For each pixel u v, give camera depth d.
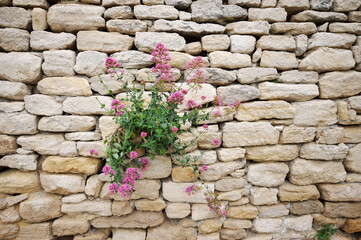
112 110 1.51
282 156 1.87
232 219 1.90
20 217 1.73
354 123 1.86
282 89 1.81
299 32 1.83
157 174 1.75
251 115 1.81
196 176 1.75
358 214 1.93
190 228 1.85
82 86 1.69
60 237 1.86
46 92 1.69
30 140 1.68
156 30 1.74
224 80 1.79
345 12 1.86
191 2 1.78
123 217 1.81
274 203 1.92
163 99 1.75
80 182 1.73
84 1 1.71
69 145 1.70
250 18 1.82
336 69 1.85
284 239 1.94
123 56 1.71
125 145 1.54
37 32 1.66
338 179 1.90
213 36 1.79
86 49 1.71
